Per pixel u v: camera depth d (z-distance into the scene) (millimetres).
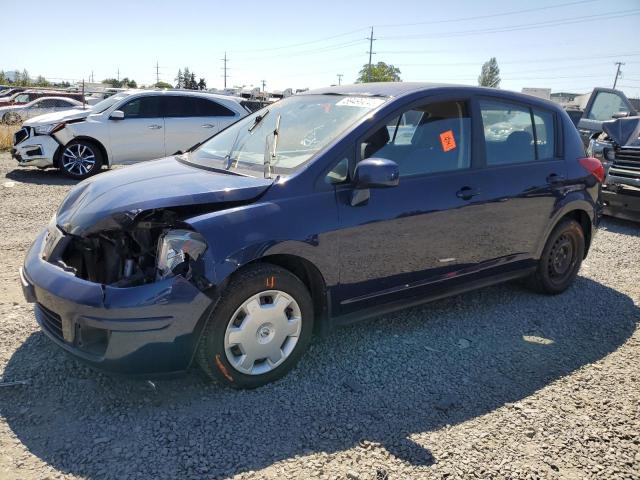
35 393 3096
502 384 3463
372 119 3621
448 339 4051
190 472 2549
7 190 9016
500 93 4449
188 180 3371
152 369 2916
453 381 3467
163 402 3078
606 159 7938
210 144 4406
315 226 3262
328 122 3779
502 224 4297
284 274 3195
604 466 2746
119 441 2738
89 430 2814
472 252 4152
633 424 3096
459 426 3002
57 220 3461
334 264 3383
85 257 3291
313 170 3355
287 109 4277
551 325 4395
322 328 3514
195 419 2938
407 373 3533
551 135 4824
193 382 3289
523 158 4543
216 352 3037
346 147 3484
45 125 10359
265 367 3258
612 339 4199
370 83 4398
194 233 2936
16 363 3383
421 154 3893
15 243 5883
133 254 3205
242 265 2988
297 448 2752
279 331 3254
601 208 5188
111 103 11250
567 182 4762
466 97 4180
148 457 2635
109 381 3238
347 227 3391
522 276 4703
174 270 2893
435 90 4016
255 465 2617
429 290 3973
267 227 3096
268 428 2895
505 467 2693
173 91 11367
